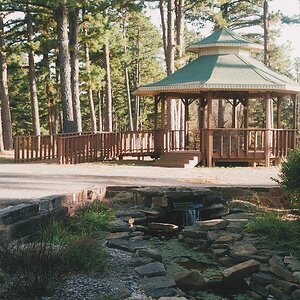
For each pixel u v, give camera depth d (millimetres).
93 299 5246
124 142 21359
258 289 6723
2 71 27922
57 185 11500
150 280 6309
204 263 7922
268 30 36781
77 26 24578
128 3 25219
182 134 23344
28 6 25078
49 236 7656
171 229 10039
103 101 48188
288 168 8852
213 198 11273
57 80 34281
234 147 19781
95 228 8914
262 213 10070
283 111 47531
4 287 5348
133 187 11625
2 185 11367
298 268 6840
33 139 20031
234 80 19531
